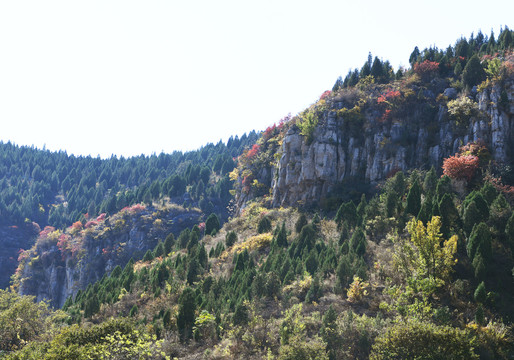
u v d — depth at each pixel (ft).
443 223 129.80
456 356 76.23
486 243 113.80
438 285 100.12
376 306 108.58
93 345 98.12
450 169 185.57
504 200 134.62
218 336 115.96
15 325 132.46
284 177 259.80
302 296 123.34
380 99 248.93
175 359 104.78
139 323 131.95
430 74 264.93
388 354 80.02
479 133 207.51
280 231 176.35
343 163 243.81
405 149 230.89
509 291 105.50
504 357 84.43
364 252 139.74
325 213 221.46
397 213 160.76
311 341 92.73
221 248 193.06
